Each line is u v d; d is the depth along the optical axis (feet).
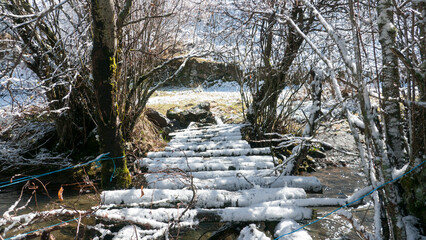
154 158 15.97
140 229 8.48
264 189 10.53
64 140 19.57
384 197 7.70
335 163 22.34
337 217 14.12
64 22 18.30
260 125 22.44
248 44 21.12
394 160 7.39
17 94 17.34
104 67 12.21
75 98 18.78
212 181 11.68
